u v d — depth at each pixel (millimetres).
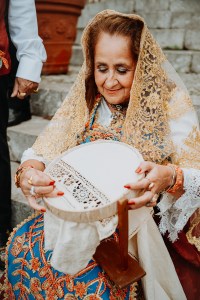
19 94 1856
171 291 1412
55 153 1497
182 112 1377
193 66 3057
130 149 1320
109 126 1436
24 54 1794
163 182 1231
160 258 1369
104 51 1318
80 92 1453
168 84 1391
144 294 1357
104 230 1143
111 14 1329
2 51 1662
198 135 1392
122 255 1205
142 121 1342
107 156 1329
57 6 2904
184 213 1334
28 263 1392
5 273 1486
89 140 1459
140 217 1253
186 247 1454
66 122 1516
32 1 1771
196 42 3223
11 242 1473
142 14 3686
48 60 3133
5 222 2018
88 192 1203
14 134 2572
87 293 1266
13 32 1793
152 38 1311
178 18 3512
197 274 1489
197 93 2455
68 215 1139
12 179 2377
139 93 1328
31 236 1436
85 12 3938
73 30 3141
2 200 1978
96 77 1384
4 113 1865
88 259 1219
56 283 1319
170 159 1387
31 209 2100
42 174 1274
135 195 1187
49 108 2818
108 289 1266
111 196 1168
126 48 1308
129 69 1335
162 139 1343
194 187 1269
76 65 3627
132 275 1246
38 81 1840
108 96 1390
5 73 1707
